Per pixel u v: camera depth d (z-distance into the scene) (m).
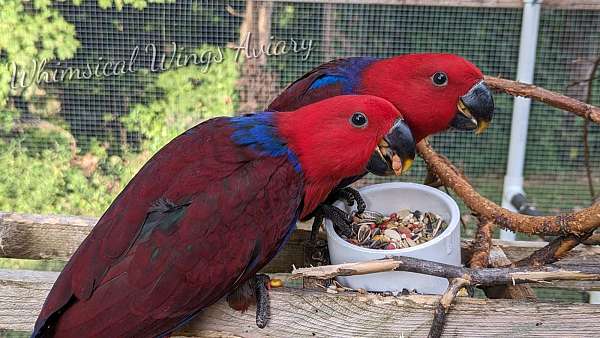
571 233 1.44
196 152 1.33
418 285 1.36
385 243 1.50
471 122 1.76
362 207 1.61
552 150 3.29
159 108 3.26
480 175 3.31
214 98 3.25
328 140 1.33
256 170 1.30
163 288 1.21
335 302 1.31
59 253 1.70
